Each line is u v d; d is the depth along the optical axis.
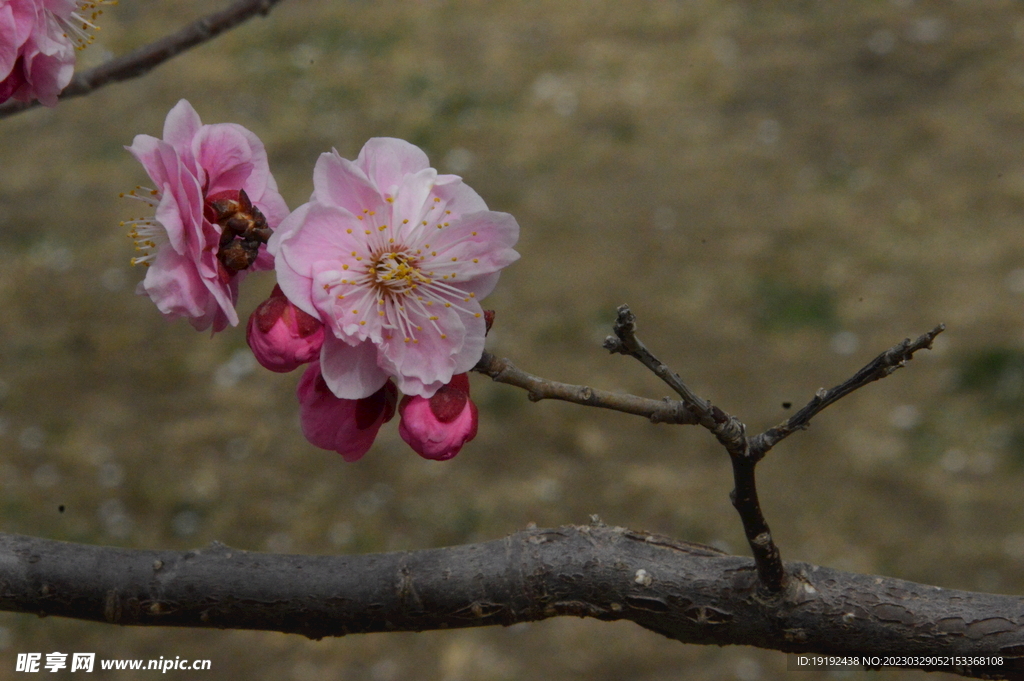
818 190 10.09
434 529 7.01
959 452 7.27
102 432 7.80
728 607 1.45
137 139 1.35
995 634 1.39
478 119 11.43
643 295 8.94
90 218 10.13
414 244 1.39
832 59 12.08
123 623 1.54
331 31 13.09
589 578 1.48
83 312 8.98
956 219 9.54
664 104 11.55
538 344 8.43
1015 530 6.69
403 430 1.40
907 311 8.53
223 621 1.53
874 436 7.47
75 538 6.90
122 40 12.62
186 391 8.20
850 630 1.42
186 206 1.33
